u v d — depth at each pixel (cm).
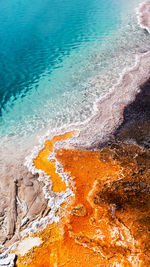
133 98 1538
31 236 856
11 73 1917
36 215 923
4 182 1057
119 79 1736
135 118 1381
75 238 827
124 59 1983
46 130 1362
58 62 2025
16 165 1141
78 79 1786
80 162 1135
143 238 802
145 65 1872
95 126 1352
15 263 780
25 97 1650
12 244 840
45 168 1119
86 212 909
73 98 1599
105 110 1463
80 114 1457
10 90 1725
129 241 799
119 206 915
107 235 823
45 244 822
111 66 1903
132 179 1021
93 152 1185
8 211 945
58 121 1422
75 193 988
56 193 998
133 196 950
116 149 1189
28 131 1366
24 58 2114
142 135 1263
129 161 1115
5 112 1526
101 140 1251
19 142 1288
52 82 1781
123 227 841
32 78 1841
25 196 996
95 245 797
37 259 784
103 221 869
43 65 1994
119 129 1313
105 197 955
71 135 1306
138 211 891
